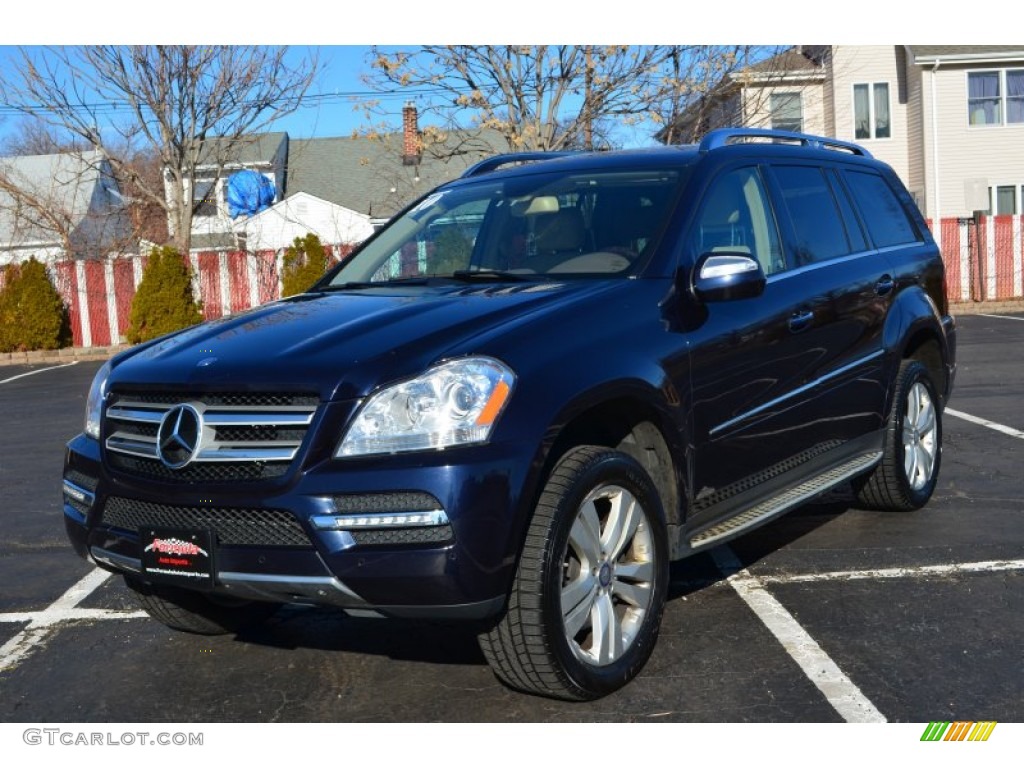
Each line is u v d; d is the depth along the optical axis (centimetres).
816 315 471
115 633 447
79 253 2656
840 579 471
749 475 431
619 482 353
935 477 594
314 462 317
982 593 444
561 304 365
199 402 337
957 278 2409
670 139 1834
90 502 364
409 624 443
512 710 351
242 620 443
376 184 3778
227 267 2305
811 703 347
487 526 310
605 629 351
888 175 613
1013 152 3077
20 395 1422
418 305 376
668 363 377
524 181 481
